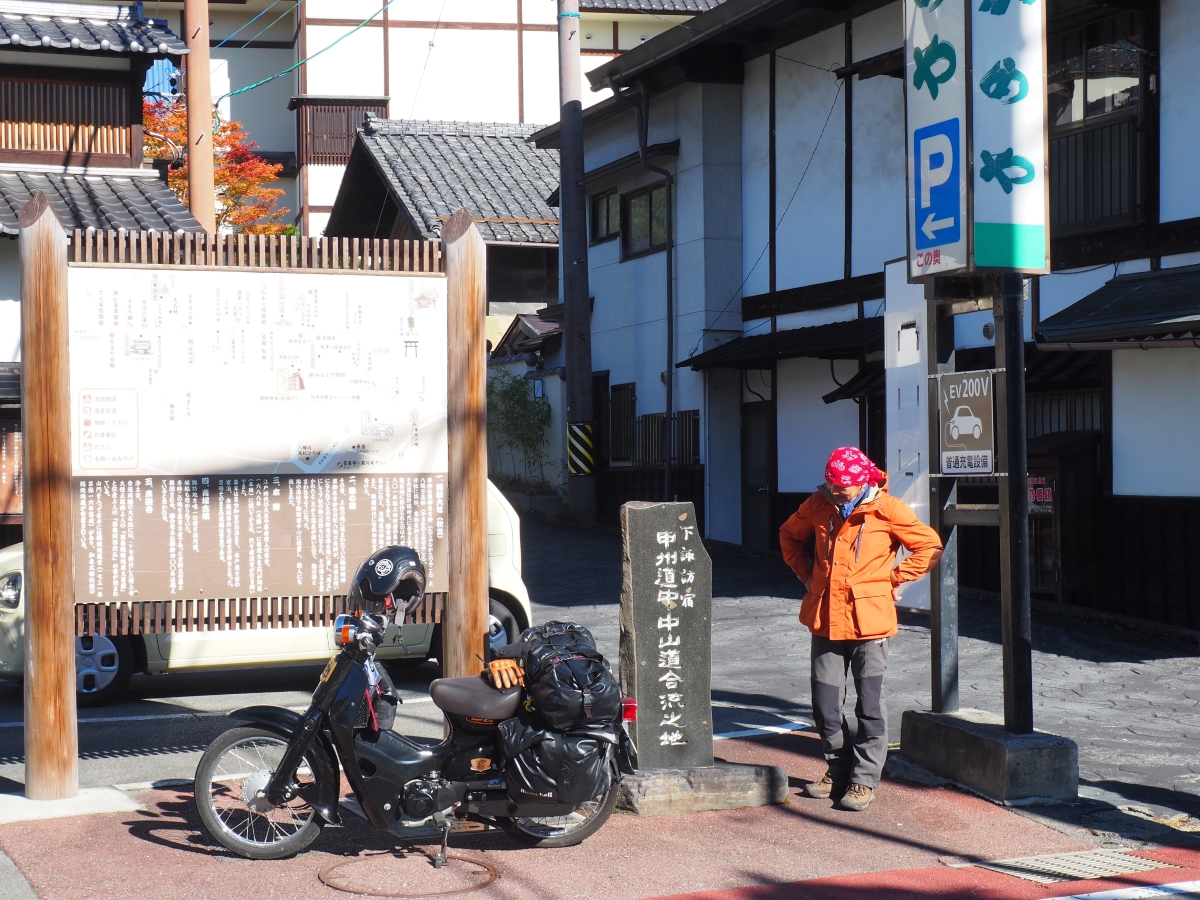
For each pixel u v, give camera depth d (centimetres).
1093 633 1139
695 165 1923
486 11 3769
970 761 666
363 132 3017
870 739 637
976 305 708
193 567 644
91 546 632
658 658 652
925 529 640
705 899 511
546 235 2686
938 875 543
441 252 686
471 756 549
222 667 919
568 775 541
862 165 1658
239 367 651
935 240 687
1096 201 1277
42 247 618
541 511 2284
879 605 636
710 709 661
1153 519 1184
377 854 565
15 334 1326
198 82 1503
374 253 675
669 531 658
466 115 3769
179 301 643
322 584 661
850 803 632
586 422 2141
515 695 552
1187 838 594
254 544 652
